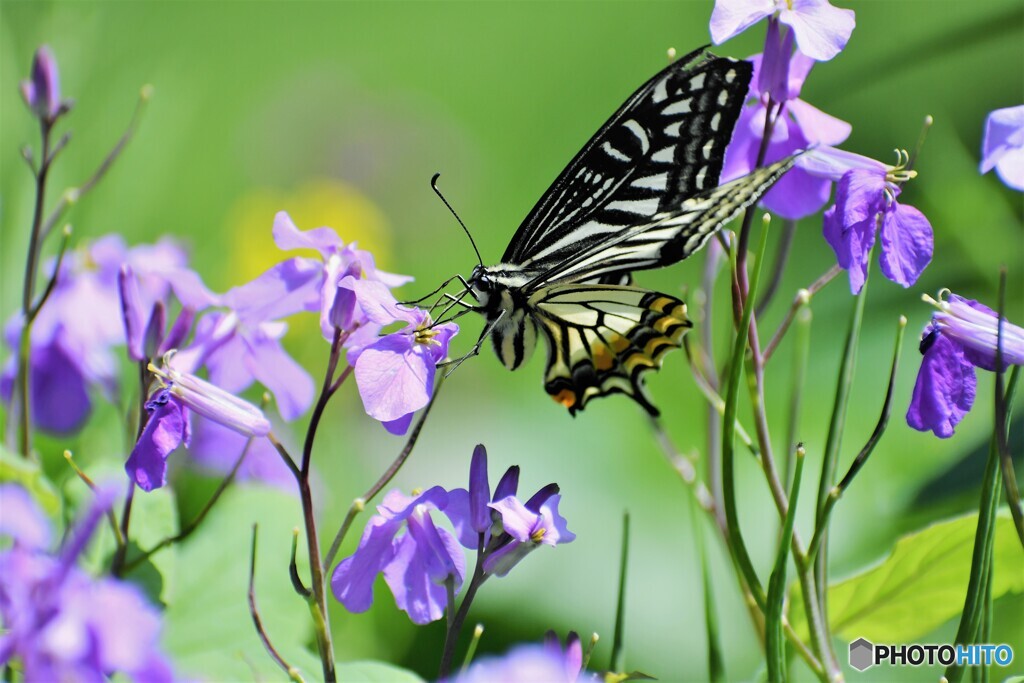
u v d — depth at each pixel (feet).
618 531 2.95
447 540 2.13
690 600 2.75
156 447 2.12
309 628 2.34
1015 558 2.29
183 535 2.24
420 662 2.66
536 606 2.74
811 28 2.16
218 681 2.26
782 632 2.18
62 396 2.48
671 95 2.27
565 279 2.34
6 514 1.96
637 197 2.30
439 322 2.33
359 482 3.03
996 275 2.76
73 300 2.49
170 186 3.59
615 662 2.22
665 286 3.61
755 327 2.21
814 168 2.22
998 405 2.11
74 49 3.05
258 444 2.51
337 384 2.13
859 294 2.22
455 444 3.23
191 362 2.22
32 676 1.93
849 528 2.71
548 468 3.14
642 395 2.39
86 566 2.30
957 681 2.14
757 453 2.22
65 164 2.88
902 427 2.82
